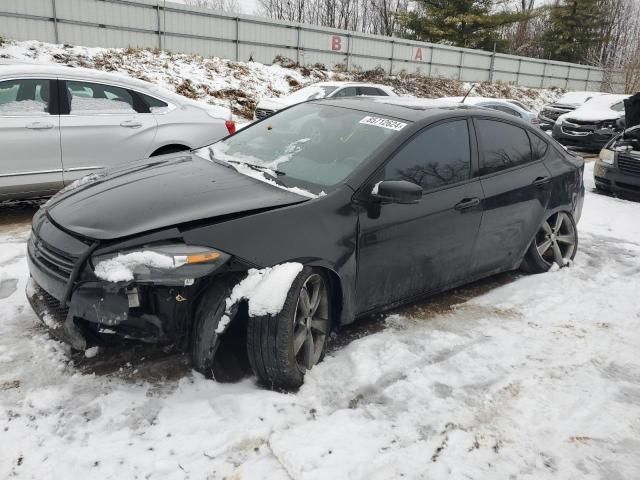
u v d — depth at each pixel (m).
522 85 36.19
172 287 2.63
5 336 3.22
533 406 2.92
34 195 5.70
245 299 2.75
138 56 20.11
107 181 3.33
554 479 2.42
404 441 2.57
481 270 4.24
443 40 37.06
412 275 3.62
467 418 2.79
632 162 8.57
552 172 4.73
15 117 5.47
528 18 37.94
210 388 2.84
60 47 18.92
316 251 2.95
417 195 3.08
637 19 49.25
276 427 2.58
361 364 3.16
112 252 2.61
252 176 3.38
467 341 3.59
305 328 2.97
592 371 3.32
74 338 2.69
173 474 2.27
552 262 5.07
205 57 22.81
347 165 3.38
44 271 2.81
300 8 45.84
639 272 5.19
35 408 2.61
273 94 21.23
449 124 3.89
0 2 18.17
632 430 2.78
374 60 28.67
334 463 2.38
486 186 4.04
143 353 3.13
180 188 3.12
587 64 43.53
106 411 2.62
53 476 2.22
